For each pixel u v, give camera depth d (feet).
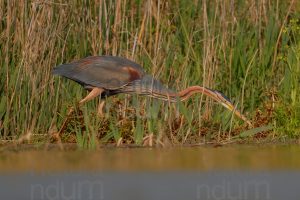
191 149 53.67
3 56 60.44
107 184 39.50
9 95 59.67
